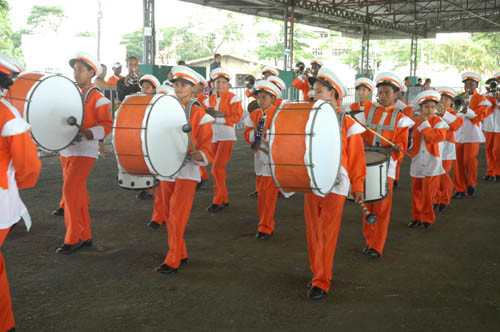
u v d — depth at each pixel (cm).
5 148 325
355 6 2933
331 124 383
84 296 414
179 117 447
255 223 648
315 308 398
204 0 2323
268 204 579
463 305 407
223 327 363
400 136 507
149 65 1603
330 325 369
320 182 375
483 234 615
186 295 419
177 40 7506
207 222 650
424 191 630
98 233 591
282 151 370
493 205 768
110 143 1269
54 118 482
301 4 2681
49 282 442
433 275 475
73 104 499
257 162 585
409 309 398
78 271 470
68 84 497
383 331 360
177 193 464
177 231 465
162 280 451
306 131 361
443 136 604
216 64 1600
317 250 418
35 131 468
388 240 586
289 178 376
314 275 456
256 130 577
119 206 718
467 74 814
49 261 494
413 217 649
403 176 1012
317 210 427
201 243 563
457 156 820
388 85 519
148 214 680
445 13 3544
